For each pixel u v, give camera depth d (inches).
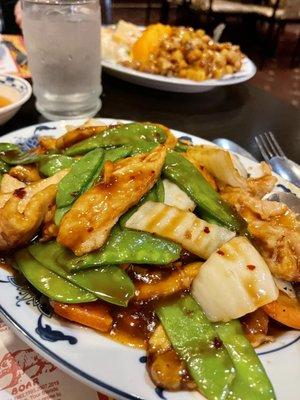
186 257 6.5
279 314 6.1
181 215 6.4
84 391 6.0
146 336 5.8
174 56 15.0
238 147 10.8
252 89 16.1
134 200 6.3
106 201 6.2
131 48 16.1
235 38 44.9
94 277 5.9
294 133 13.1
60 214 6.5
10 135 9.4
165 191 6.9
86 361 5.3
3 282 6.2
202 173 7.5
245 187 7.8
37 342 5.4
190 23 44.8
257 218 7.2
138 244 6.2
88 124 9.0
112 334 5.8
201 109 14.2
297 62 40.8
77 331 5.7
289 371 5.5
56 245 6.4
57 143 8.2
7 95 12.2
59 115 12.4
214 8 41.8
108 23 22.2
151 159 6.8
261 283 5.9
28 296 6.0
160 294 6.1
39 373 6.1
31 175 7.7
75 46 11.5
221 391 5.1
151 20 47.1
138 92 14.9
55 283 6.0
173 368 5.3
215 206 6.8
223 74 15.3
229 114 14.0
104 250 6.1
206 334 5.7
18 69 14.7
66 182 6.8
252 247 6.3
